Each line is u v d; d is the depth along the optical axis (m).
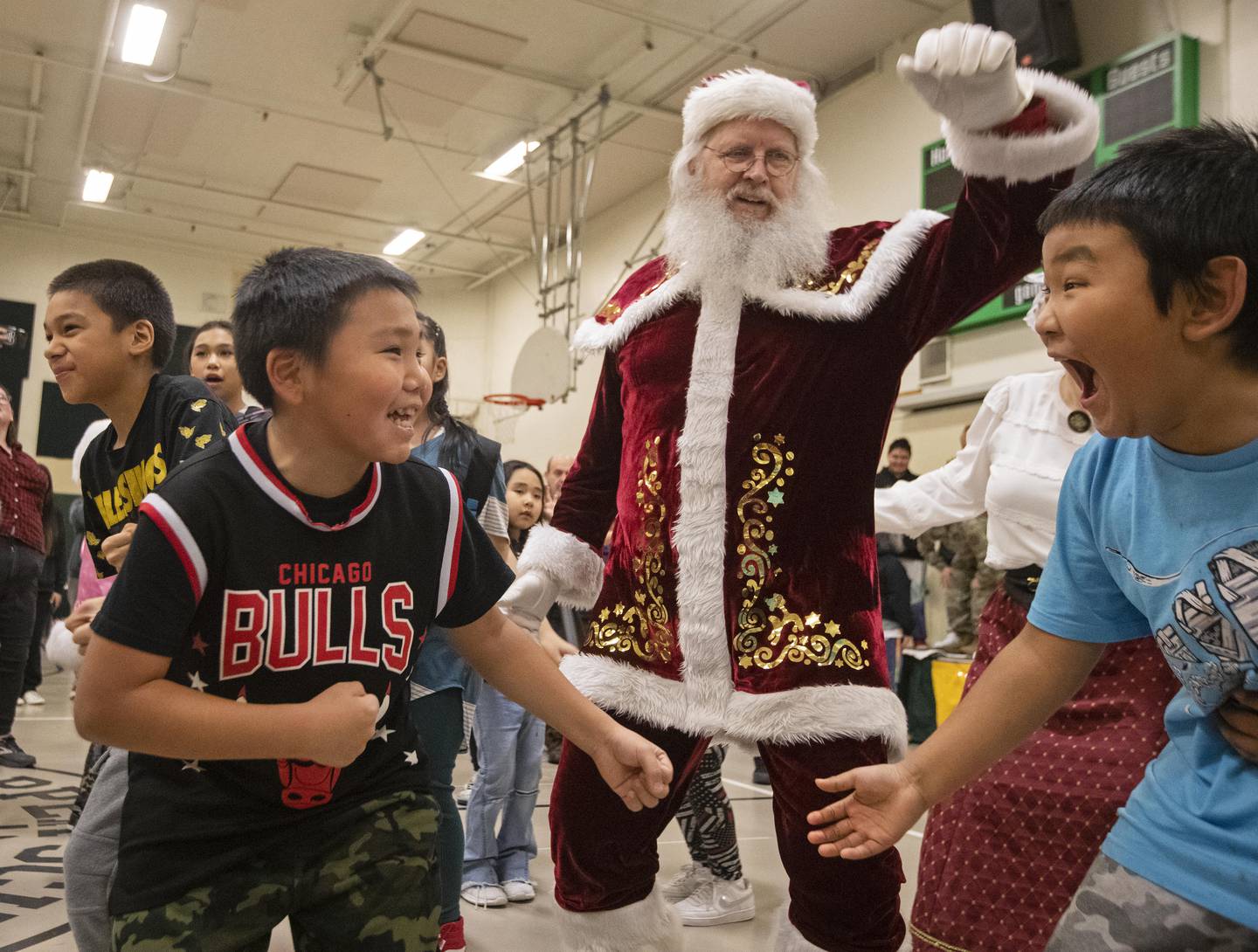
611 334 1.98
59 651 1.94
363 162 10.61
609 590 1.89
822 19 7.74
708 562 1.76
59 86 9.30
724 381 1.81
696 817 2.93
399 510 1.31
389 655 1.28
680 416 1.84
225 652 1.20
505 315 13.36
